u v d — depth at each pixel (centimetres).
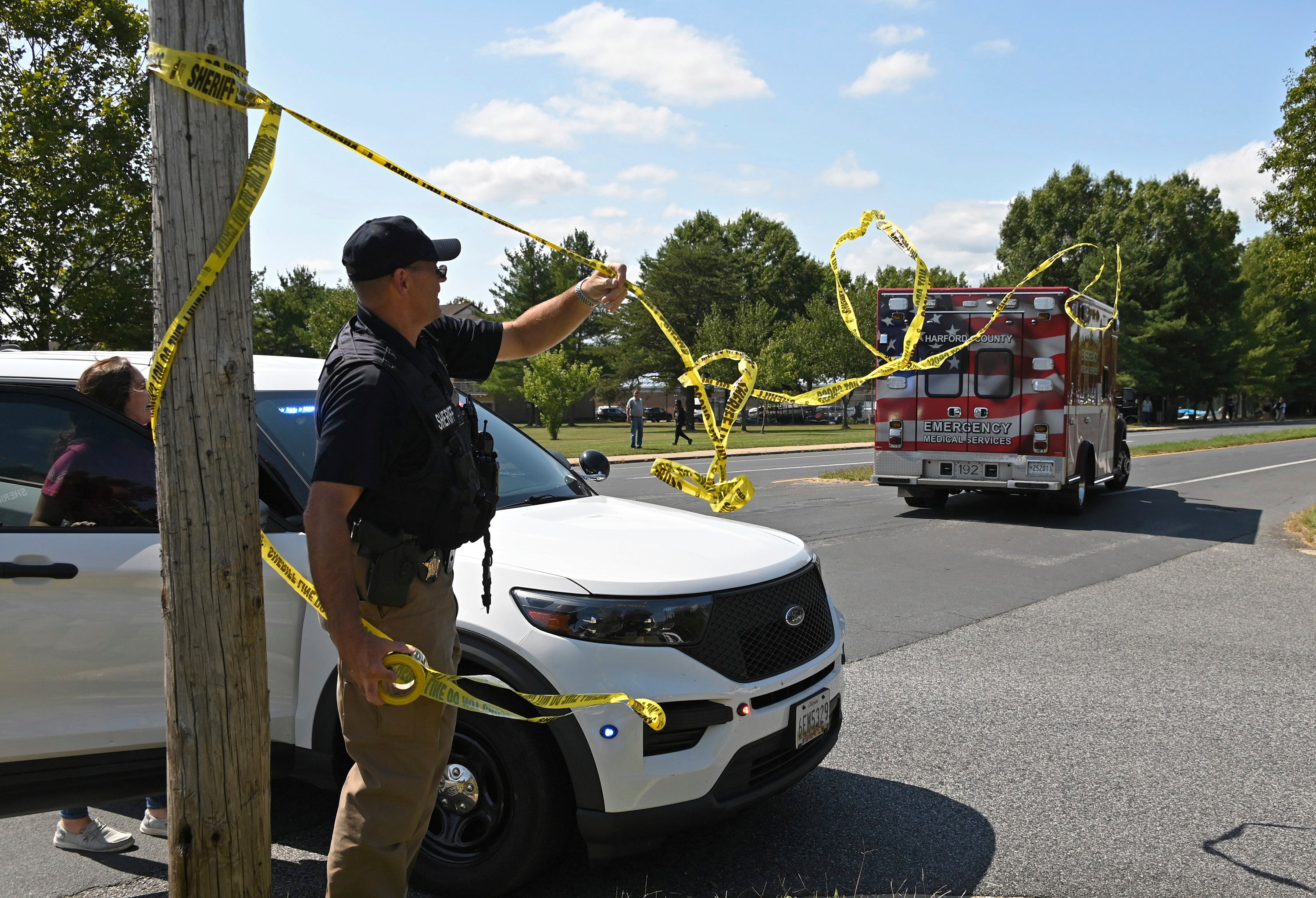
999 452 1227
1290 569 928
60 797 312
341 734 324
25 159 2044
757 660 317
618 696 241
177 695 195
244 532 199
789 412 6091
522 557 320
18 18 2022
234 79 188
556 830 300
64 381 341
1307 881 334
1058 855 352
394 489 224
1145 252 5928
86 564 314
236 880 201
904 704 527
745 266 7300
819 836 367
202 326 190
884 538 1114
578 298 276
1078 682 566
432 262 236
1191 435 4003
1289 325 6994
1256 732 483
